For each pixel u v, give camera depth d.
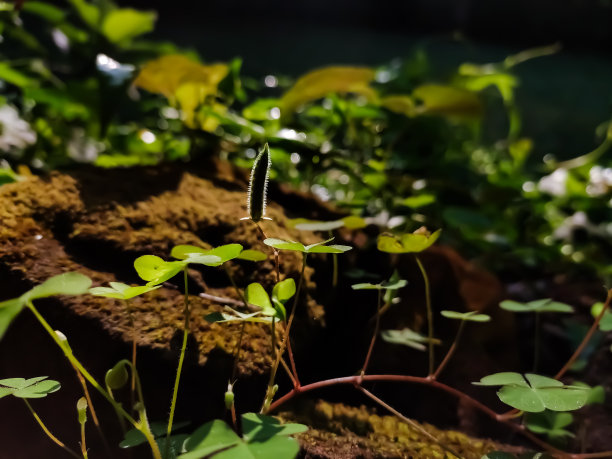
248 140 0.26
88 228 0.17
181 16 1.35
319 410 0.17
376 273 0.21
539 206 0.35
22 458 0.16
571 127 0.94
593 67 1.36
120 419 0.15
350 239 0.21
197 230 0.19
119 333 0.15
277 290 0.15
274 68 1.04
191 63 0.22
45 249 0.17
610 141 0.38
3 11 0.30
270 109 0.28
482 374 0.21
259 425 0.13
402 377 0.17
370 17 1.61
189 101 0.24
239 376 0.16
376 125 0.30
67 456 0.16
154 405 0.15
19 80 0.28
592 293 0.26
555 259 0.33
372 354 0.20
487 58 1.33
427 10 1.60
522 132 0.89
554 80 1.23
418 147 0.31
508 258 0.30
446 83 0.35
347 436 0.16
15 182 0.19
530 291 0.27
